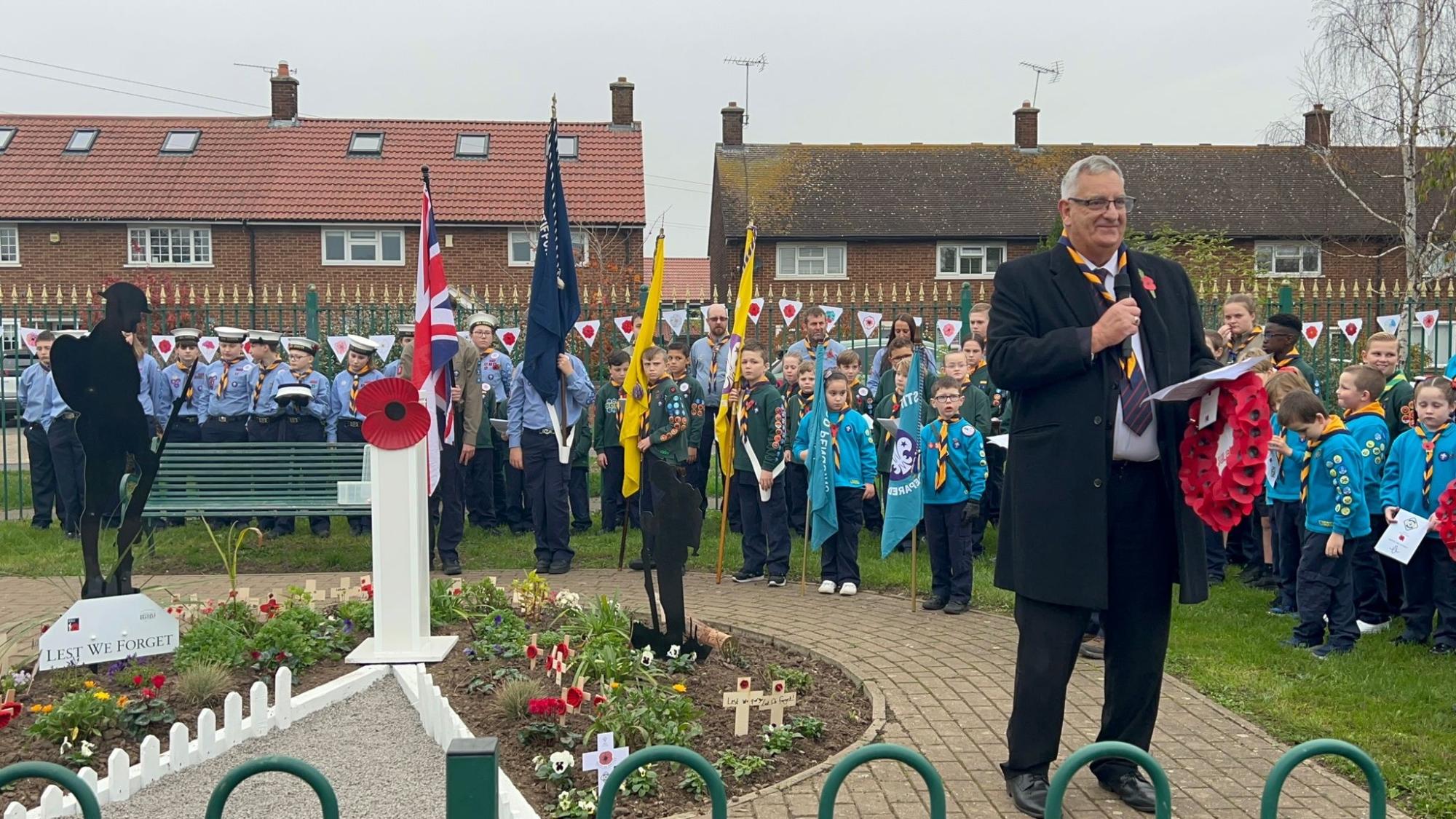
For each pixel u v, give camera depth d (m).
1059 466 4.30
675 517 6.25
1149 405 4.29
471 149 31.34
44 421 11.13
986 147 33.25
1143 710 4.57
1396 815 4.53
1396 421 8.40
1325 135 31.59
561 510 9.66
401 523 6.27
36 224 29.00
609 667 5.66
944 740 5.33
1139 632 4.48
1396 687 6.20
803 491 10.64
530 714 5.21
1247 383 4.00
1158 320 4.37
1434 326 13.11
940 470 8.13
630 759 2.65
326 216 29.34
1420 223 29.05
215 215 29.08
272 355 11.26
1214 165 32.09
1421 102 25.83
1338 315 15.42
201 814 4.42
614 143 31.92
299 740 5.25
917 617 7.98
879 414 10.20
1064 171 32.47
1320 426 6.90
